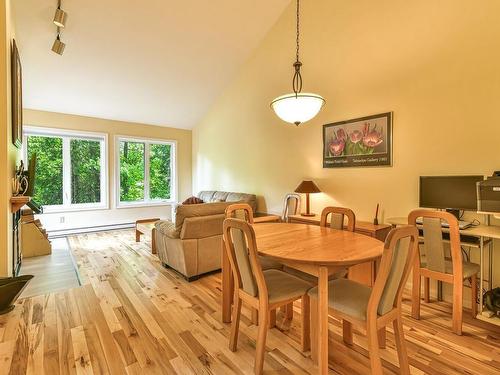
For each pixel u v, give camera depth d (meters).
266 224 2.61
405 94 2.94
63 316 2.30
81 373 1.64
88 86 4.77
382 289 1.42
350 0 3.42
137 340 1.97
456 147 2.58
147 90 5.18
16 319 2.24
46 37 3.73
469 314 2.37
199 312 2.39
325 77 3.75
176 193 6.85
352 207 3.49
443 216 2.11
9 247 2.50
